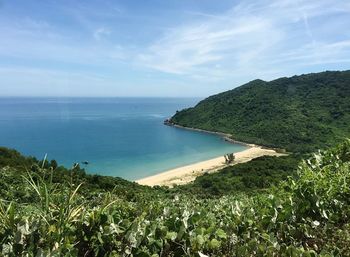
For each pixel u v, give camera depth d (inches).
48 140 4997.5
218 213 183.0
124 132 6033.5
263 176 1851.6
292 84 6141.7
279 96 5959.6
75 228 125.8
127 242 125.3
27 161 1533.0
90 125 7244.1
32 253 108.7
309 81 6141.7
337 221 189.8
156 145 4613.7
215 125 5989.2
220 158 3624.5
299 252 138.7
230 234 152.9
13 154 1540.4
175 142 4852.4
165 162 3508.9
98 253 124.0
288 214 170.7
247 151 3956.7
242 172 2069.4
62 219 119.6
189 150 4217.5
